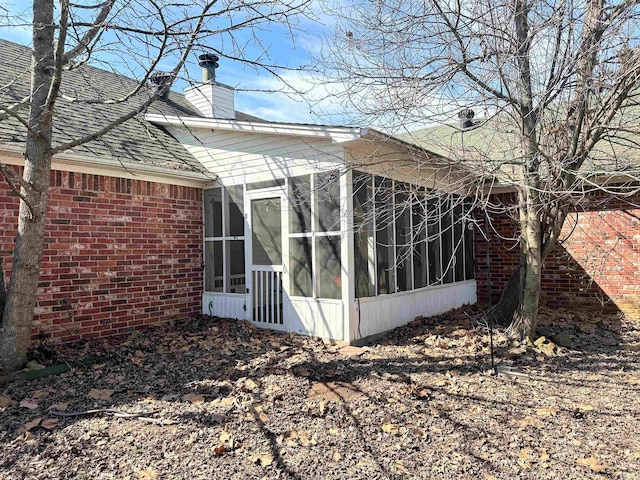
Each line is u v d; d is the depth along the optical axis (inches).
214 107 462.0
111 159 267.6
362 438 145.9
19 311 199.8
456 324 314.0
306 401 175.8
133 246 289.3
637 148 233.0
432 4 215.2
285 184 287.9
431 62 217.5
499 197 400.2
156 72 230.4
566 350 250.1
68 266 254.4
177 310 316.8
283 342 262.5
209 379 199.8
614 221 360.2
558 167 203.2
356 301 263.7
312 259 273.7
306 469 127.2
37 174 199.9
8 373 195.6
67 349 240.8
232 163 318.3
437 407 171.3
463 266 405.1
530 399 180.1
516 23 214.2
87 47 207.8
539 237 255.4
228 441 141.8
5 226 228.5
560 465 128.6
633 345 263.1
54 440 141.9
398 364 223.3
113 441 141.6
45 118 198.1
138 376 203.3
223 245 325.1
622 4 195.2
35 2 207.9
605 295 363.9
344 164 253.1
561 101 222.4
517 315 267.0
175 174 303.4
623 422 157.9
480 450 138.3
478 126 225.6
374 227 283.1
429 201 331.0
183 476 122.7
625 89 204.8
